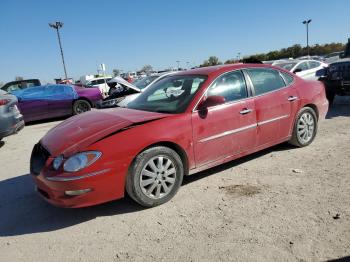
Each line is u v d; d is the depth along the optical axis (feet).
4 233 12.76
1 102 25.72
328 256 9.52
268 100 16.98
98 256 10.66
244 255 9.89
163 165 13.55
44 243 11.77
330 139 20.88
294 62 39.42
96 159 12.08
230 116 15.37
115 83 33.01
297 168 16.37
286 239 10.49
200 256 10.07
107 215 13.30
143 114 14.48
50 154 12.75
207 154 14.84
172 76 17.62
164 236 11.39
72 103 44.01
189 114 14.21
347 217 11.44
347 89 31.35
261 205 12.88
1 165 22.13
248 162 17.76
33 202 15.38
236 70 16.42
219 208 12.97
